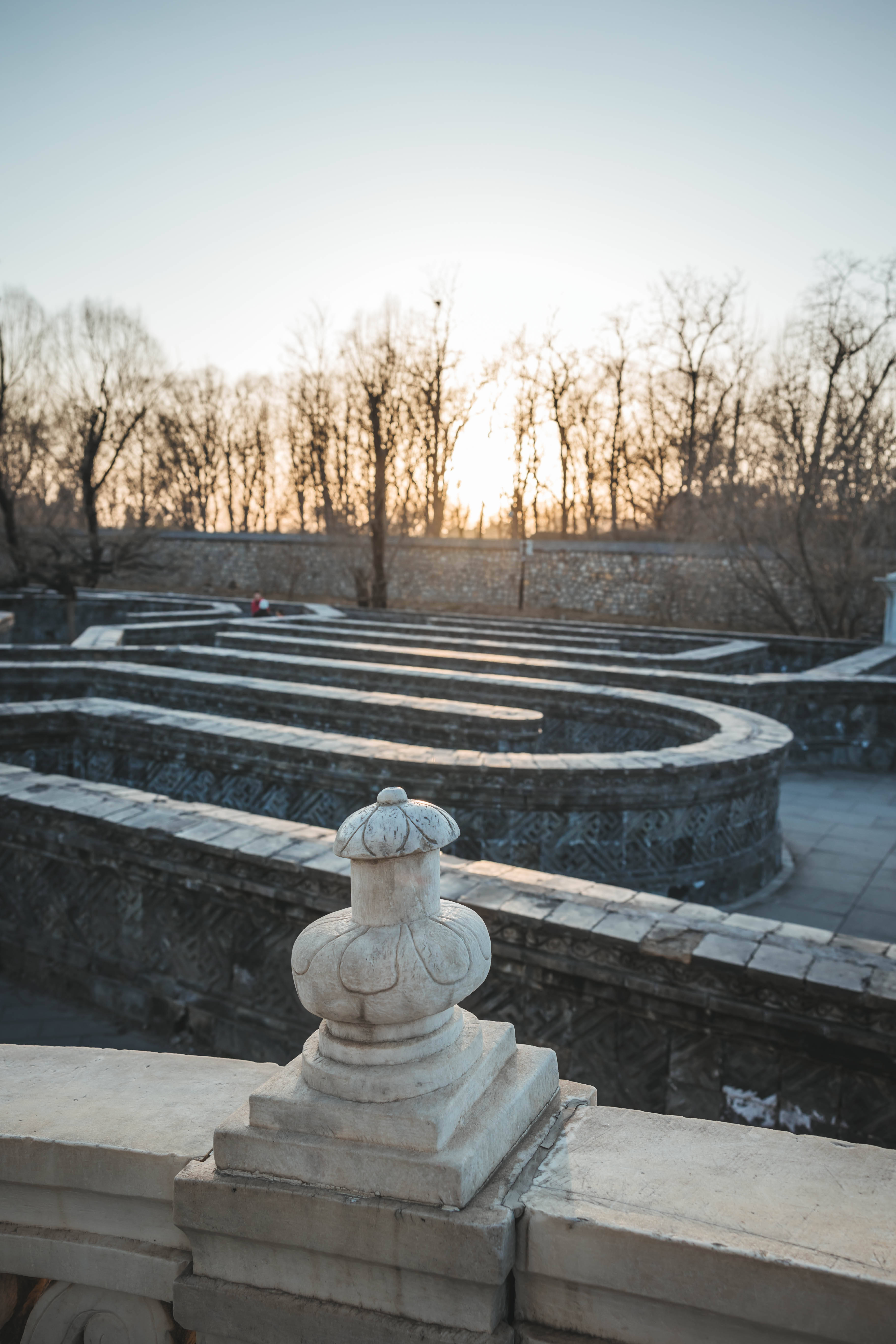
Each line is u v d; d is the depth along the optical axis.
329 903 4.73
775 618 30.28
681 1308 1.32
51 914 6.05
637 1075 4.09
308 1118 1.49
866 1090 3.55
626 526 47.53
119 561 40.31
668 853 7.72
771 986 3.67
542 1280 1.40
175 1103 1.81
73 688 13.34
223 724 9.36
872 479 26.16
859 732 13.80
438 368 42.09
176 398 52.97
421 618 25.75
